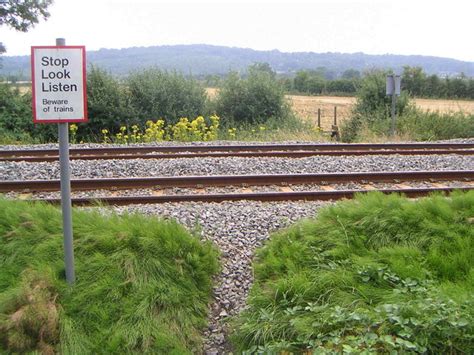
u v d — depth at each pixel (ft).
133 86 66.74
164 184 29.48
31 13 76.64
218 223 21.40
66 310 15.55
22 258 17.54
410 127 58.70
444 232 18.70
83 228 18.52
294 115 72.13
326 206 22.08
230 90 71.00
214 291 17.70
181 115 67.41
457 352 13.58
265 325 15.44
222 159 35.42
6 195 27.66
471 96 134.21
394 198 20.66
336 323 14.73
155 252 17.76
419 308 14.29
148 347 14.93
